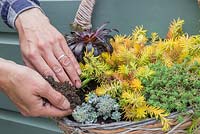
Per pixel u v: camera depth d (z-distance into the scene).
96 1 1.17
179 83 0.83
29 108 0.88
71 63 0.93
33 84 0.85
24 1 1.03
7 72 0.87
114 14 1.16
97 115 0.84
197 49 0.91
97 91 0.86
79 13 1.06
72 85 0.91
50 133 1.54
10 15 1.03
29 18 1.00
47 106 0.87
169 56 0.90
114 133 0.80
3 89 0.89
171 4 1.08
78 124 0.82
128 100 0.81
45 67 0.94
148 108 0.81
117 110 0.84
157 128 0.80
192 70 0.86
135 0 1.12
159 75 0.84
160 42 0.94
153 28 1.11
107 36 0.97
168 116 0.79
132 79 0.86
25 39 0.98
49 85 0.86
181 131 0.82
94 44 0.94
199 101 0.80
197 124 0.83
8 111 1.66
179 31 1.02
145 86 0.85
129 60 0.90
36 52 0.95
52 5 1.33
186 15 1.07
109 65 0.92
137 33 0.98
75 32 0.97
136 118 0.82
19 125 1.63
